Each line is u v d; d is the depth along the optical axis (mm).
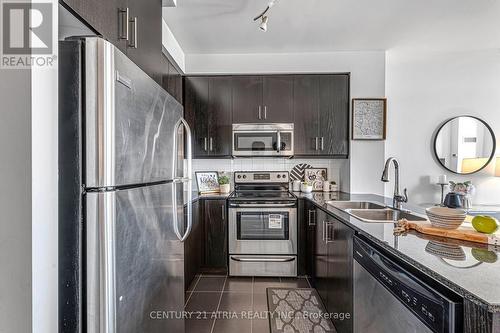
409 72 3615
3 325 777
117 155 960
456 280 795
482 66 3551
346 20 2596
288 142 3297
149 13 1749
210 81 3383
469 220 1562
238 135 3314
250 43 3086
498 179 3576
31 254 777
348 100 3342
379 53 3312
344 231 1783
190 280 2822
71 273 902
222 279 3027
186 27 2713
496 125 3570
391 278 1097
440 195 3613
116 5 1300
